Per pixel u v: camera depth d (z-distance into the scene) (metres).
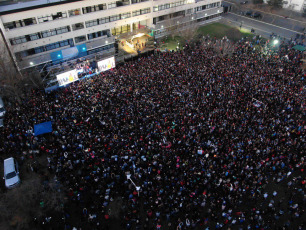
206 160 24.94
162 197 21.89
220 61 44.03
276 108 31.72
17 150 27.09
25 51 42.84
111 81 38.78
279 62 43.75
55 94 36.66
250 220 21.16
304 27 64.94
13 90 34.94
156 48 52.91
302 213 21.25
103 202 21.97
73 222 21.12
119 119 29.98
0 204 21.19
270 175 25.05
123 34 50.12
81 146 25.83
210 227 20.83
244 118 29.67
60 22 44.09
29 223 21.02
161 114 30.94
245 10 79.06
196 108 31.78
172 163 24.52
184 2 62.31
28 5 39.91
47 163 26.20
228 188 22.27
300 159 25.98
